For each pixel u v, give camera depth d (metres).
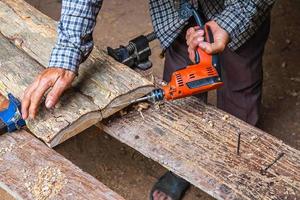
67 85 2.02
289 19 3.71
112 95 2.06
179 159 1.96
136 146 2.02
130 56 2.29
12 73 2.19
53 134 1.97
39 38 2.34
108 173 2.85
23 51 2.30
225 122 2.08
